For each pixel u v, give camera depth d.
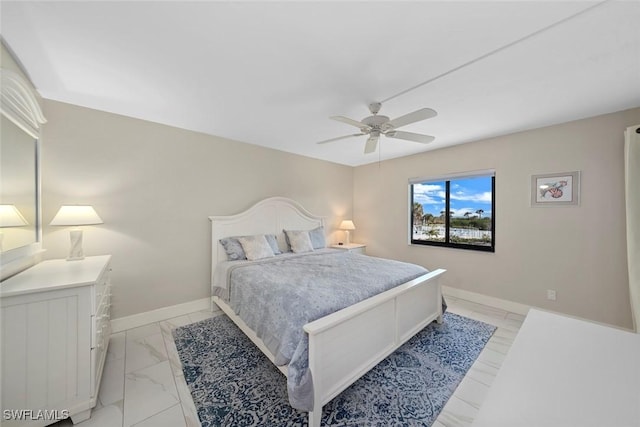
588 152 2.56
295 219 4.08
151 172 2.74
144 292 2.70
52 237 2.20
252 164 3.59
